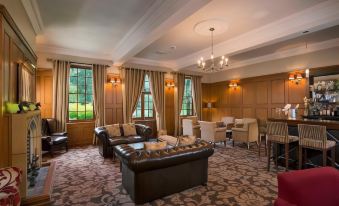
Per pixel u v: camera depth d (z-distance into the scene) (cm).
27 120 251
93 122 657
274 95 694
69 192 298
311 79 592
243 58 742
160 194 274
